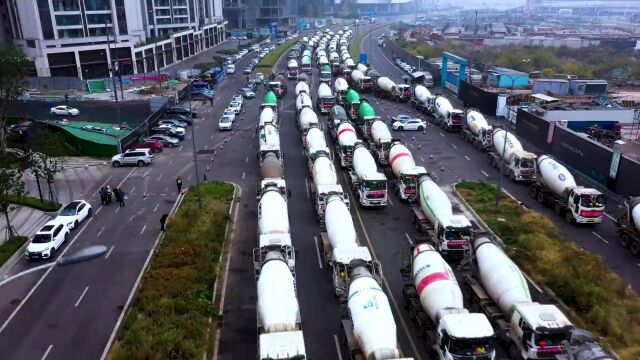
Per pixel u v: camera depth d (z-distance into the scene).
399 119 69.00
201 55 145.88
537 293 29.45
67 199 45.72
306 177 50.41
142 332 25.42
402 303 28.94
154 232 38.94
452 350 21.03
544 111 67.81
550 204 42.44
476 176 50.38
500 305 25.53
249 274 32.28
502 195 44.97
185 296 28.75
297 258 34.38
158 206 43.88
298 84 83.81
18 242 36.81
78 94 91.00
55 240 35.78
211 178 50.72
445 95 91.12
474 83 97.94
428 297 24.80
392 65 129.25
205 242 35.28
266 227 32.00
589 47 158.00
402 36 189.62
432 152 58.47
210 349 25.14
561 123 64.25
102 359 24.83
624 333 25.30
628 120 68.38
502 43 170.25
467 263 29.75
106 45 102.88
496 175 50.72
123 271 33.25
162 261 32.84
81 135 63.44
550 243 34.62
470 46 163.00
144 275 32.38
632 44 165.00
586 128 68.12
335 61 117.69
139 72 112.50
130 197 46.03
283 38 195.25
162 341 24.42
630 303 28.11
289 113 78.38
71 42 98.81
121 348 24.78
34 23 93.31
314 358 24.42
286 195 39.78
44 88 93.88
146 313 27.41
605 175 47.22
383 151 51.25
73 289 31.20
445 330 21.50
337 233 31.31
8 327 27.47
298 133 66.69
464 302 28.58
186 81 101.12
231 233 38.19
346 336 23.64
